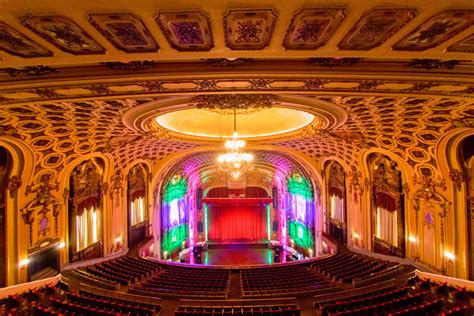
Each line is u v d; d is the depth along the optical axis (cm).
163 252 2328
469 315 834
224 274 1492
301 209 2564
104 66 554
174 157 2022
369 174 1794
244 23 336
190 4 289
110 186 1764
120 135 1281
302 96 823
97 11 299
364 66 552
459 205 1298
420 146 1259
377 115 975
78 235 1575
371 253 1806
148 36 365
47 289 1104
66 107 793
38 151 1179
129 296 1080
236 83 652
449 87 633
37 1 274
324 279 1322
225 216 3017
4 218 1207
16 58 423
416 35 366
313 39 380
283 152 2058
